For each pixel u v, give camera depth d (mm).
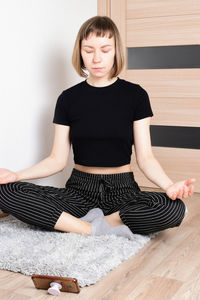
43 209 1693
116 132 1834
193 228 1938
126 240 1689
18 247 1616
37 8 2232
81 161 1896
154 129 2711
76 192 1892
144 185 2768
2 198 1709
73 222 1706
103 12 2760
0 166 2074
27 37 2178
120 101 1863
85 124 1862
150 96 2695
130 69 2748
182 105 2615
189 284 1391
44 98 2342
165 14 2598
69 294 1328
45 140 2377
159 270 1490
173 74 2617
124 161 1879
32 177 1833
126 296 1310
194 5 2514
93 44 1783
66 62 2508
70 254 1534
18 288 1367
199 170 2611
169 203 1661
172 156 2674
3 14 2016
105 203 1846
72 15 2527
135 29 2691
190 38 2551
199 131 2594
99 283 1391
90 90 1900
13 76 2107
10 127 2115
